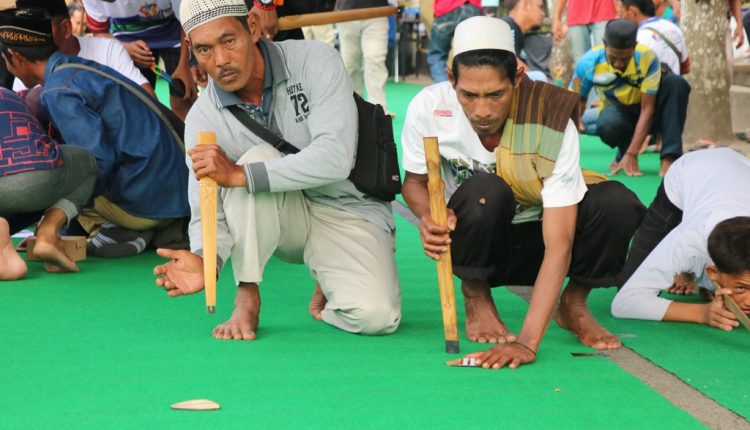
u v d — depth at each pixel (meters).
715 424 3.39
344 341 4.32
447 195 4.40
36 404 3.49
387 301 4.37
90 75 6.04
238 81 4.12
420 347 4.23
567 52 14.61
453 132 4.22
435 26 13.40
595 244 4.23
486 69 3.81
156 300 5.10
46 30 5.93
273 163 4.14
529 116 4.09
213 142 4.07
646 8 10.02
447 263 4.11
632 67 9.16
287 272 5.85
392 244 4.57
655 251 4.78
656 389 3.75
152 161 6.13
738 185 4.76
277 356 4.08
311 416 3.39
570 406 3.50
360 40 13.70
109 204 6.16
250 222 4.26
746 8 13.82
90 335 4.41
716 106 11.13
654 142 11.14
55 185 5.57
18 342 4.29
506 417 3.39
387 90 19.94
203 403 3.46
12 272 5.49
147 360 4.02
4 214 5.76
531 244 4.47
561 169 4.04
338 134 4.24
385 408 3.47
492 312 4.41
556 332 4.52
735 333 4.55
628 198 4.18
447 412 3.44
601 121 9.55
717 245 4.22
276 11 6.10
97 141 5.91
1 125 5.48
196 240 4.25
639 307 4.73
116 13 7.14
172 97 7.32
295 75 4.33
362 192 4.52
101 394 3.60
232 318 4.44
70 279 5.57
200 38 4.05
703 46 11.06
